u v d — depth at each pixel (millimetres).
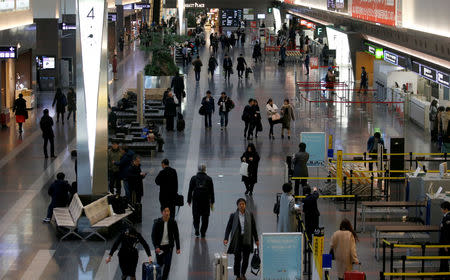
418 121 34531
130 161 21859
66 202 20281
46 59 46812
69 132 33125
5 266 16797
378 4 41750
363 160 24578
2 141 31172
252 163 22594
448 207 16453
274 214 20812
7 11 35531
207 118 36500
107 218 19172
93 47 20047
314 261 13758
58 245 18266
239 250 15680
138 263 17000
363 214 19344
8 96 37562
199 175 18812
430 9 30859
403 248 17844
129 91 39094
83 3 19984
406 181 21844
